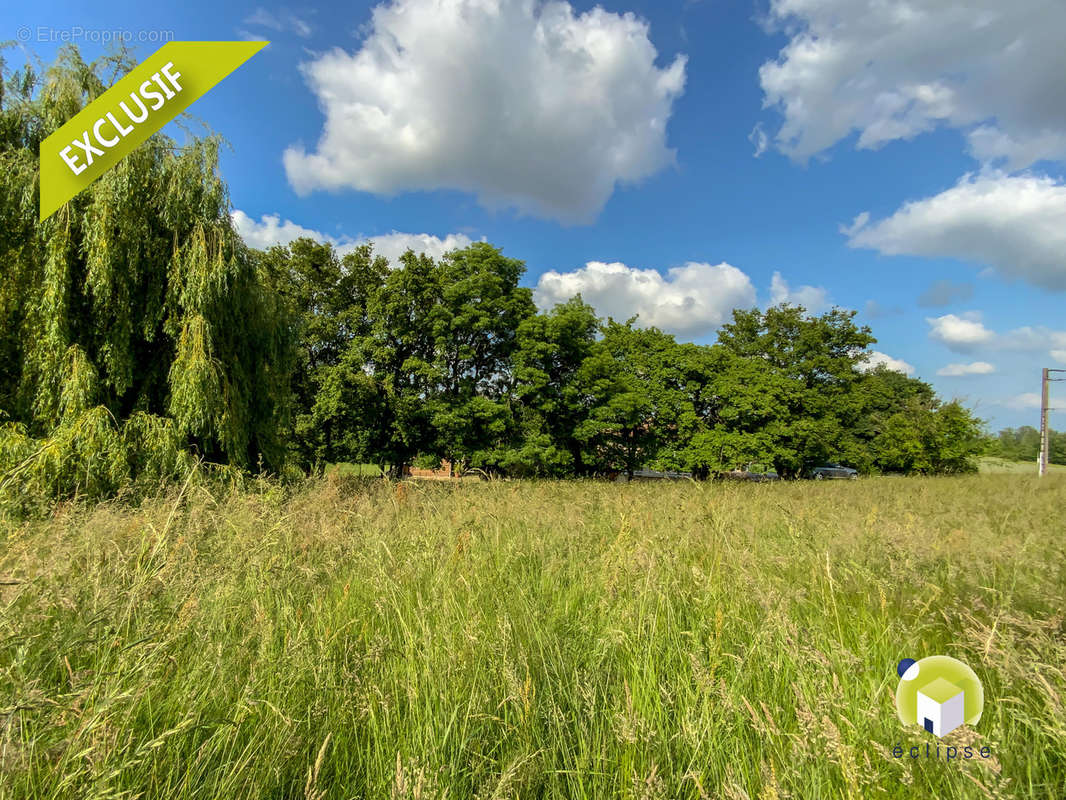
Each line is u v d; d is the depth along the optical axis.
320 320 21.94
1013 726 2.01
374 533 4.81
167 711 2.03
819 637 2.68
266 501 5.16
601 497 8.55
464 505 6.46
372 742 2.12
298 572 3.73
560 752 2.07
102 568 2.88
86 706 1.76
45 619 2.28
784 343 34.41
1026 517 6.91
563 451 23.88
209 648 2.34
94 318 9.85
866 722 2.04
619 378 27.16
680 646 2.75
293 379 21.00
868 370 36.88
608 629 2.86
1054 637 2.48
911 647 2.68
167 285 10.52
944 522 6.41
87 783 1.53
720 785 1.81
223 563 3.36
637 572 3.54
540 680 2.54
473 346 24.09
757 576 3.59
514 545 4.91
